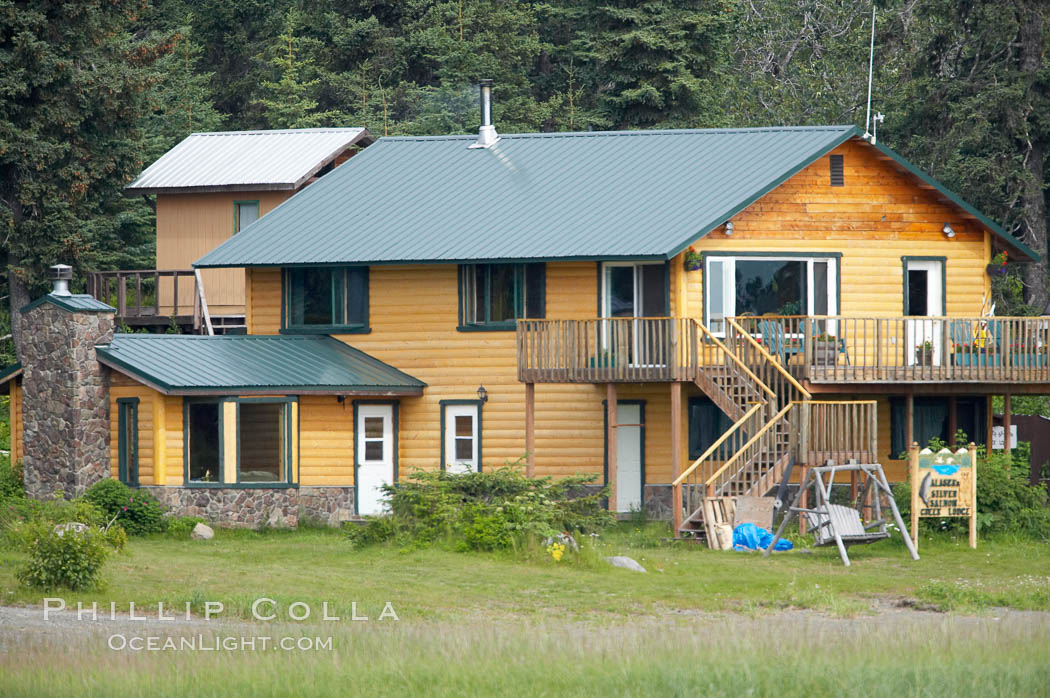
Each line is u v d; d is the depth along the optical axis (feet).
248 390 341.62
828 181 364.17
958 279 373.81
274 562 278.46
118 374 345.51
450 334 371.76
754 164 364.79
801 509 296.92
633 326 348.79
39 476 341.62
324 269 383.45
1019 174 484.33
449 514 295.69
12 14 450.30
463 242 364.17
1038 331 342.44
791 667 179.11
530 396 343.67
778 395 333.21
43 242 462.60
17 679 172.55
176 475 341.41
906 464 370.12
